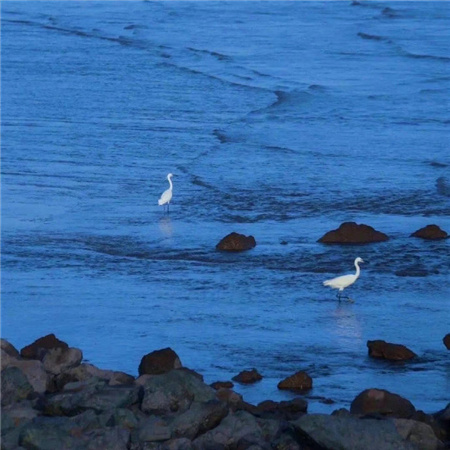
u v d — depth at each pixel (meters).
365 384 15.66
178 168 32.28
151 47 62.66
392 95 45.56
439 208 27.47
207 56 58.75
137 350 17.14
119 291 20.50
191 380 12.66
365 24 73.38
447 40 64.62
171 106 43.28
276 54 59.56
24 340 17.64
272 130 38.25
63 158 33.47
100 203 28.06
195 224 25.98
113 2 91.25
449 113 41.38
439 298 20.12
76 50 61.34
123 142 36.00
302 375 15.41
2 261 22.62
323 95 45.88
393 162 33.00
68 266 22.30
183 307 19.55
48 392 13.11
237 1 89.88
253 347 17.36
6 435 11.33
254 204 28.02
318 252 23.36
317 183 30.34
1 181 30.36
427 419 12.85
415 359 16.86
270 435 11.83
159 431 11.55
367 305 19.73
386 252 23.30
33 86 47.84
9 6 88.56
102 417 11.77
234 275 21.67
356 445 11.23
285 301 19.98
